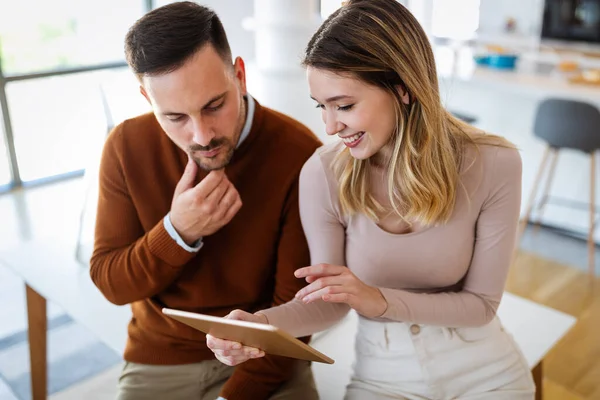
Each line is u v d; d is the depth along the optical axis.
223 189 1.16
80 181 3.93
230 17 4.70
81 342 2.35
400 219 1.17
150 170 1.28
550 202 3.32
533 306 1.64
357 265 1.22
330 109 1.01
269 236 1.28
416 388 1.18
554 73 3.35
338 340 1.53
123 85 4.24
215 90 1.07
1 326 2.43
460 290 1.25
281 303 1.30
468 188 1.13
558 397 2.07
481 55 3.59
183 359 1.33
